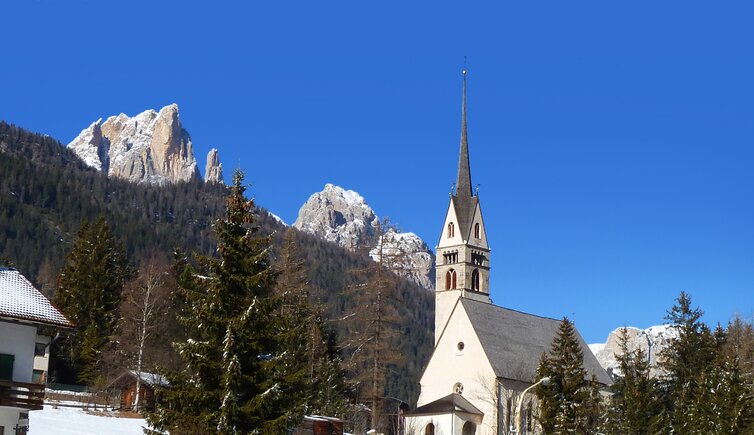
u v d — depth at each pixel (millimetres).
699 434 84812
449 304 130250
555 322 119000
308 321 84688
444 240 133500
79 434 60188
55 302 111750
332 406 96812
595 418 87438
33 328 49906
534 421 95312
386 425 102625
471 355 102188
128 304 104938
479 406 99625
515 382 101062
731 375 86125
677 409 90875
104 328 108625
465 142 137875
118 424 67500
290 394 45656
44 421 64500
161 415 43812
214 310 45062
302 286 90125
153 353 97938
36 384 48031
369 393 84312
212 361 44250
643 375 89562
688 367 101812
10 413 48312
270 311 45500
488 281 132625
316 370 97750
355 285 88688
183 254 114500
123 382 89000
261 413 43531
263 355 46094
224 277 45375
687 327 104438
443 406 98062
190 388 44094
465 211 133000
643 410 87312
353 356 88688
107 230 116062
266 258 46656
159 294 105125
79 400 83188
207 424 43219
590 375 114500
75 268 112875
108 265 113812
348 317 86938
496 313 109000
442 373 104500
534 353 107938
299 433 68500
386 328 85188
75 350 104875
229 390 43188
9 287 51438
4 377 48438
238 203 47094
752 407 85750
